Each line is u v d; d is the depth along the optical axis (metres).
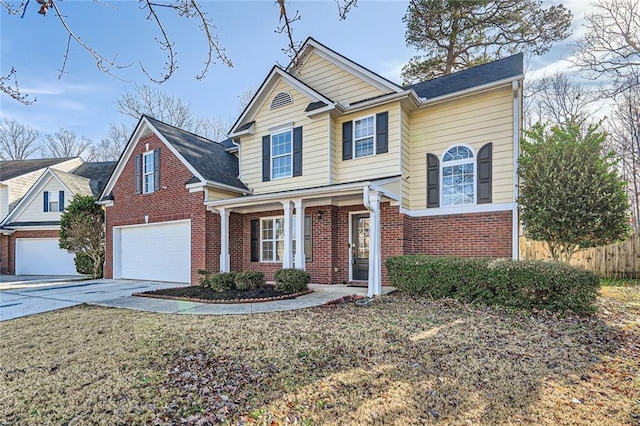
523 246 12.36
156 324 6.29
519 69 9.72
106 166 24.48
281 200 10.16
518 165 8.88
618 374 3.92
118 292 10.53
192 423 3.05
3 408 3.37
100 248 15.76
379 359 4.41
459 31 17.66
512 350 4.72
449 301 7.66
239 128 13.00
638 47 14.20
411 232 10.54
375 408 3.24
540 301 6.82
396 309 7.18
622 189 7.77
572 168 7.80
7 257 19.92
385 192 9.05
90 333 5.84
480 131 9.84
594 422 2.97
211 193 11.87
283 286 9.03
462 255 9.86
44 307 8.34
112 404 3.40
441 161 10.37
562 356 4.49
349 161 10.92
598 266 12.36
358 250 11.12
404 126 10.38
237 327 5.97
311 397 3.46
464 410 3.19
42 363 4.51
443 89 10.93
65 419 3.16
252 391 3.61
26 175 22.28
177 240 12.53
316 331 5.66
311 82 12.00
